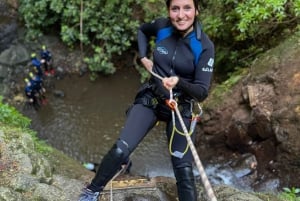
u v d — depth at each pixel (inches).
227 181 251.9
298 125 232.5
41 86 343.9
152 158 289.6
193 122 116.2
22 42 387.5
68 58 379.9
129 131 114.4
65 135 320.2
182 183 116.4
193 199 115.5
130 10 366.0
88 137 318.3
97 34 373.1
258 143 254.2
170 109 116.1
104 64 368.8
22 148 147.9
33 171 140.7
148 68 119.7
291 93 241.6
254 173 248.5
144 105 116.9
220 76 320.5
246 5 266.5
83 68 376.5
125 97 357.4
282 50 260.7
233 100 268.8
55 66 375.6
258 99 251.1
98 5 370.0
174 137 116.1
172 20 110.8
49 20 386.6
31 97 338.6
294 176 233.1
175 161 117.6
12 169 137.5
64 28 374.9
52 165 161.3
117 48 372.8
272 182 238.1
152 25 122.0
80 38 372.2
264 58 267.3
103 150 306.3
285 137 235.8
